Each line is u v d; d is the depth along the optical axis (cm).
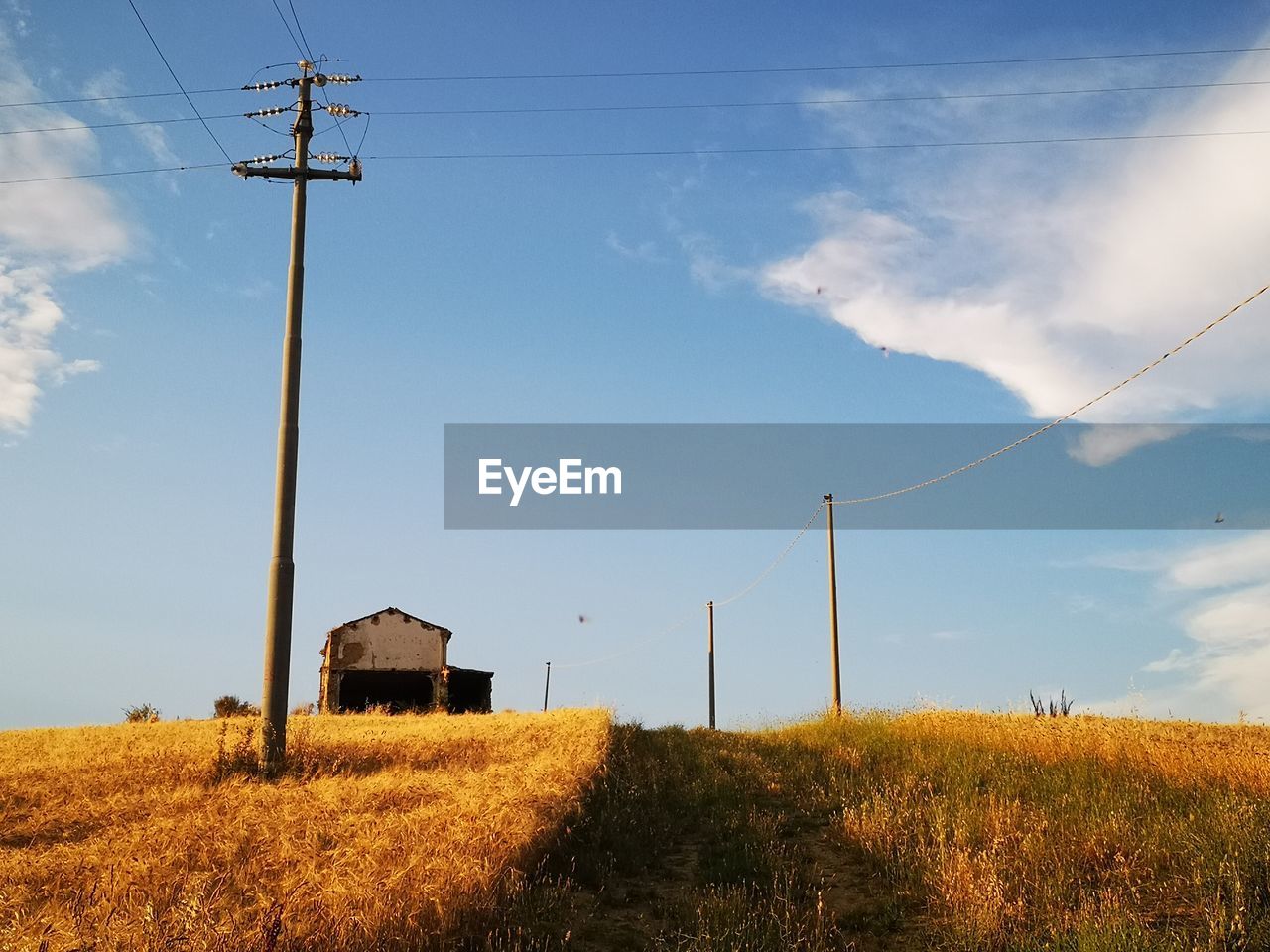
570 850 1223
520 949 862
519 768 1662
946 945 945
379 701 5712
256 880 934
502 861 1021
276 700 1953
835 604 3647
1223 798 1364
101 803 1473
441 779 1549
